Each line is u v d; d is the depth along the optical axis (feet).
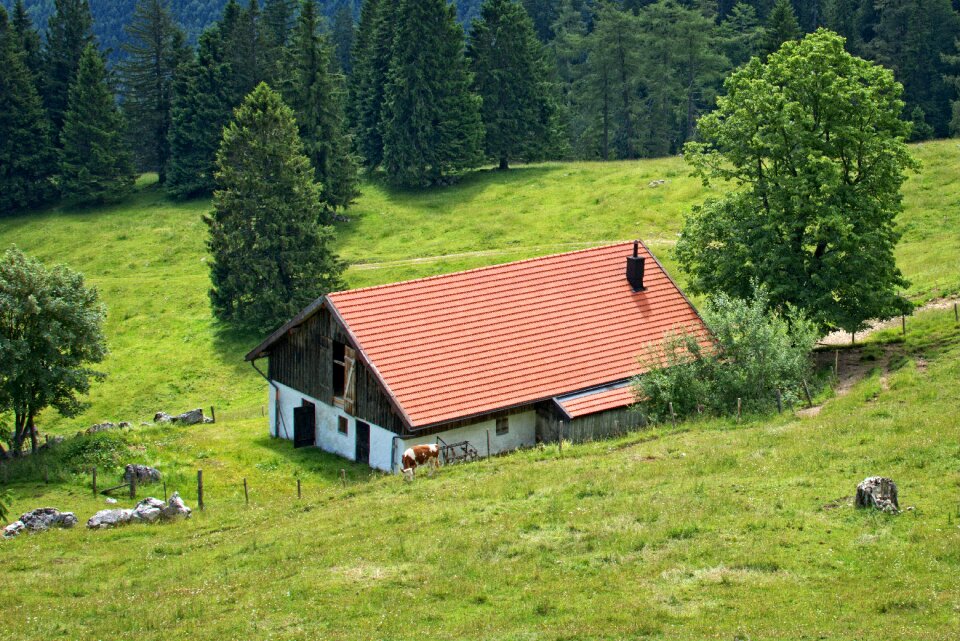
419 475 119.85
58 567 97.25
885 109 156.97
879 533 81.35
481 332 144.15
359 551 90.48
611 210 283.79
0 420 156.76
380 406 136.05
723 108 163.12
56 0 389.19
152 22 375.25
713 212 161.79
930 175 255.91
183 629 77.00
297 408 150.00
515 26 339.57
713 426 124.77
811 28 463.01
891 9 370.94
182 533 107.45
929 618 67.05
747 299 148.25
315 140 309.01
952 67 376.48
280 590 83.30
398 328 141.08
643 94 467.93
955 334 150.41
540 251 264.93
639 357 147.43
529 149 346.13
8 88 356.18
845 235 144.77
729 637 66.18
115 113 361.71
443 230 294.46
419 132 325.83
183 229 323.78
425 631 72.08
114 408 217.15
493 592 78.64
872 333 167.02
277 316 243.40
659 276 161.38
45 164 363.56
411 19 319.88
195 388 224.12
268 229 247.91
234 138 253.85
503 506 99.25
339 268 254.88
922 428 105.91
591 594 76.28
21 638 77.56
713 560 80.02
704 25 404.98
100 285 283.18
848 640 63.82
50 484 129.59
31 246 326.44
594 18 527.40
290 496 121.19
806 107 155.84
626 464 110.11
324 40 312.50
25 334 146.61
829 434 110.11
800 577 75.72
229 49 358.43
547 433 139.64
